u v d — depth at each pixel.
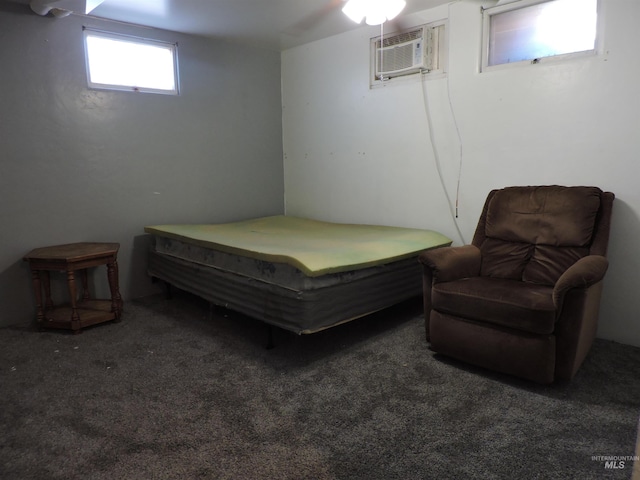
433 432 1.69
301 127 4.19
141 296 3.54
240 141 4.04
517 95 2.76
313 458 1.54
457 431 1.69
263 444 1.62
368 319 2.95
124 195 3.36
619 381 2.06
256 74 4.10
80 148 3.11
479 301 2.08
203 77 3.72
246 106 4.05
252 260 2.50
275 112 4.29
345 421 1.76
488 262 2.58
